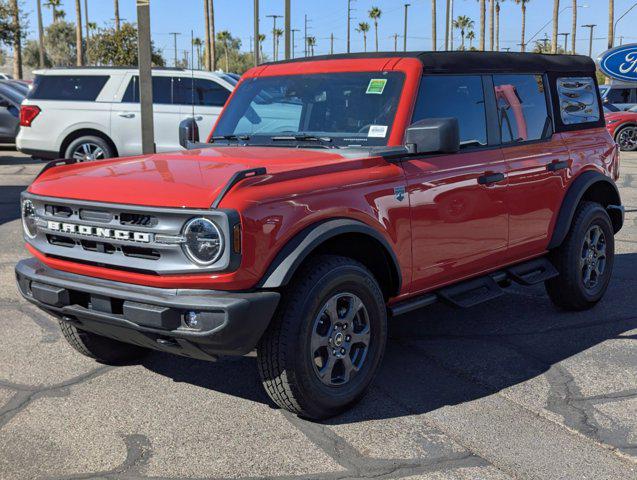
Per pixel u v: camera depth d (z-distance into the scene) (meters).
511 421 4.02
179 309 3.55
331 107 4.75
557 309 6.18
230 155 4.39
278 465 3.54
